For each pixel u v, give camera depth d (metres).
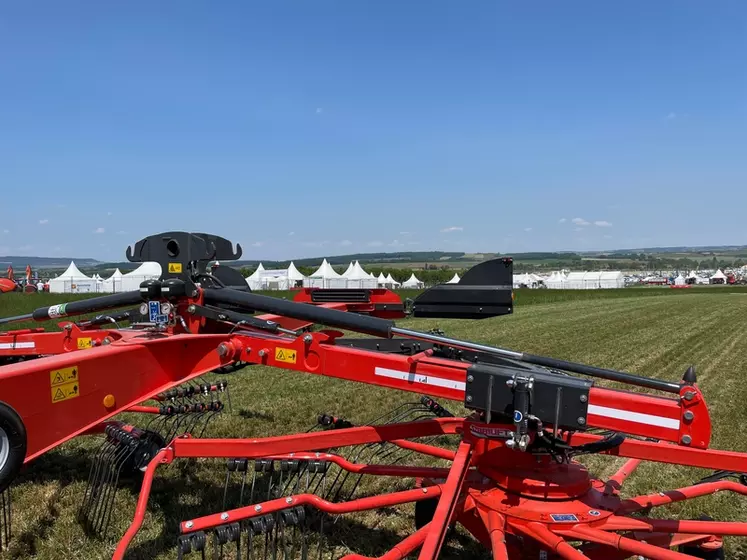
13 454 2.64
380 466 3.98
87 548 4.03
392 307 6.85
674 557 2.73
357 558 2.94
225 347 3.92
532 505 3.26
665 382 2.93
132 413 7.54
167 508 4.66
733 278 121.88
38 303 26.00
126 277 53.09
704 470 5.90
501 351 3.30
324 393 9.23
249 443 3.61
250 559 3.11
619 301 42.34
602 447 3.42
